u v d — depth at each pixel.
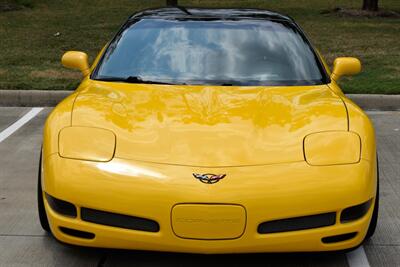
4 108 8.00
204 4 19.19
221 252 3.11
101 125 3.49
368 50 11.55
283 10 18.00
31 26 14.47
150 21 4.96
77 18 15.99
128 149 3.29
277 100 3.91
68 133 3.42
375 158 3.49
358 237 3.29
